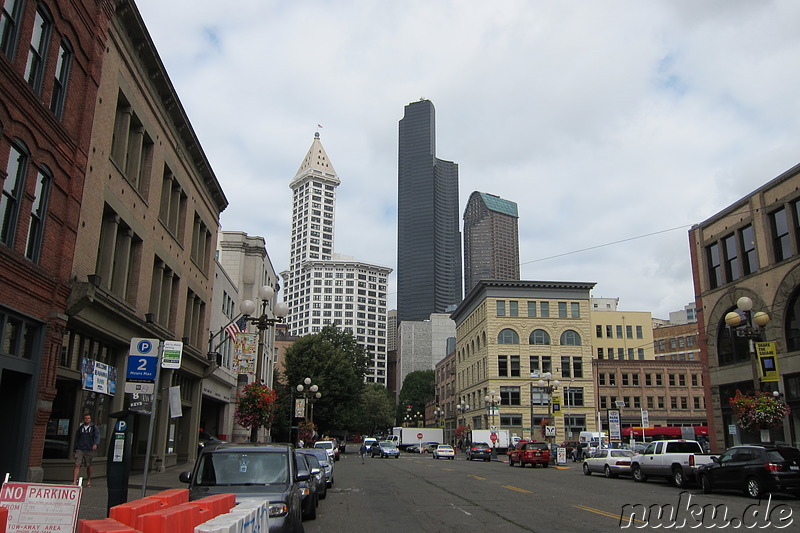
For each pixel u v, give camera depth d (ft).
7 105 43.88
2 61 42.50
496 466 136.98
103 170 61.26
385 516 47.75
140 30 67.21
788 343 94.89
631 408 246.68
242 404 94.32
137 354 36.35
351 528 41.47
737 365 106.32
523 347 232.12
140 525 16.85
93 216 59.11
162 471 83.15
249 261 169.89
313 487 46.03
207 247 111.75
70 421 59.57
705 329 116.67
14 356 46.62
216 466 32.91
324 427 228.84
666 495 65.82
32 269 47.73
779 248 98.37
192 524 18.47
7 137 44.50
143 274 74.18
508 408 225.97
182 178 90.74
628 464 93.56
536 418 225.97
